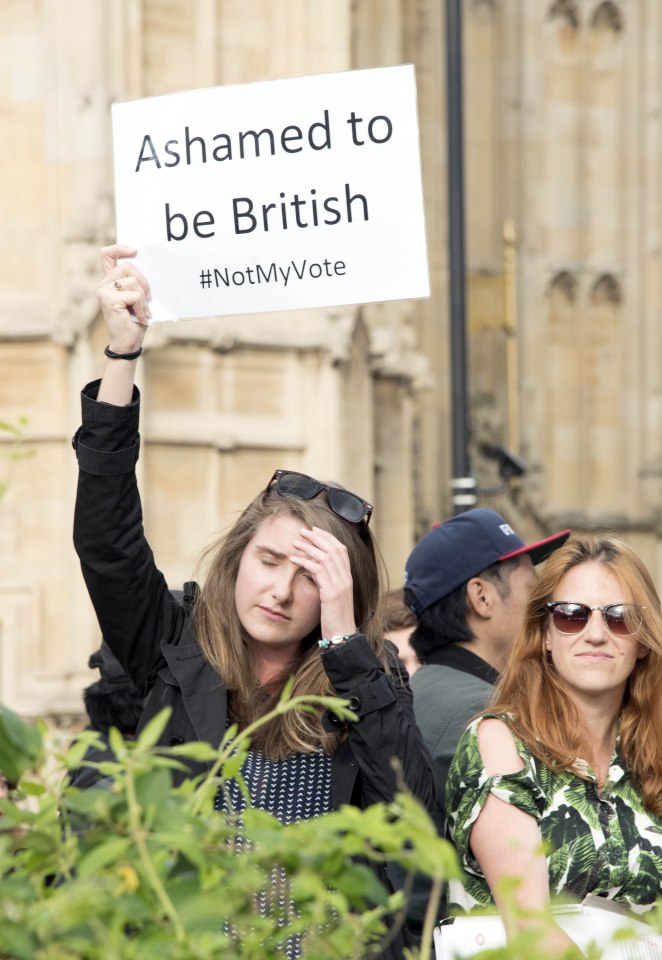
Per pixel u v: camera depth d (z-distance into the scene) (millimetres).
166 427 11859
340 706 1966
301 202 3799
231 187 3812
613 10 19922
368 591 3488
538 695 3449
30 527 11703
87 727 4426
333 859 1687
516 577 4406
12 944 1520
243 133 3807
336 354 12406
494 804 3303
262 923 1664
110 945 1526
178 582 11906
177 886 1640
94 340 11680
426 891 3750
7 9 12016
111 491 3426
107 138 11883
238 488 12242
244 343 12219
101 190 11797
